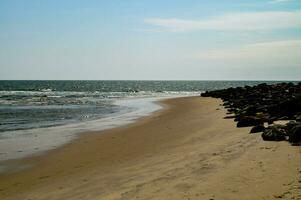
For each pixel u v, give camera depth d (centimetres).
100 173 1167
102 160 1395
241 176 872
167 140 1747
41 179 1166
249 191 770
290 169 886
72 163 1377
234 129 1775
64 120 2864
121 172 1138
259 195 743
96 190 957
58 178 1163
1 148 1689
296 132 1194
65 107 4181
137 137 1928
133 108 4034
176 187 853
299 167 895
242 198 737
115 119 2909
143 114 3312
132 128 2325
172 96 7231
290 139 1196
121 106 4350
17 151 1617
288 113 1933
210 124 2169
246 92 5038
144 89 12900
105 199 849
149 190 863
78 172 1224
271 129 1301
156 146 1602
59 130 2281
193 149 1369
